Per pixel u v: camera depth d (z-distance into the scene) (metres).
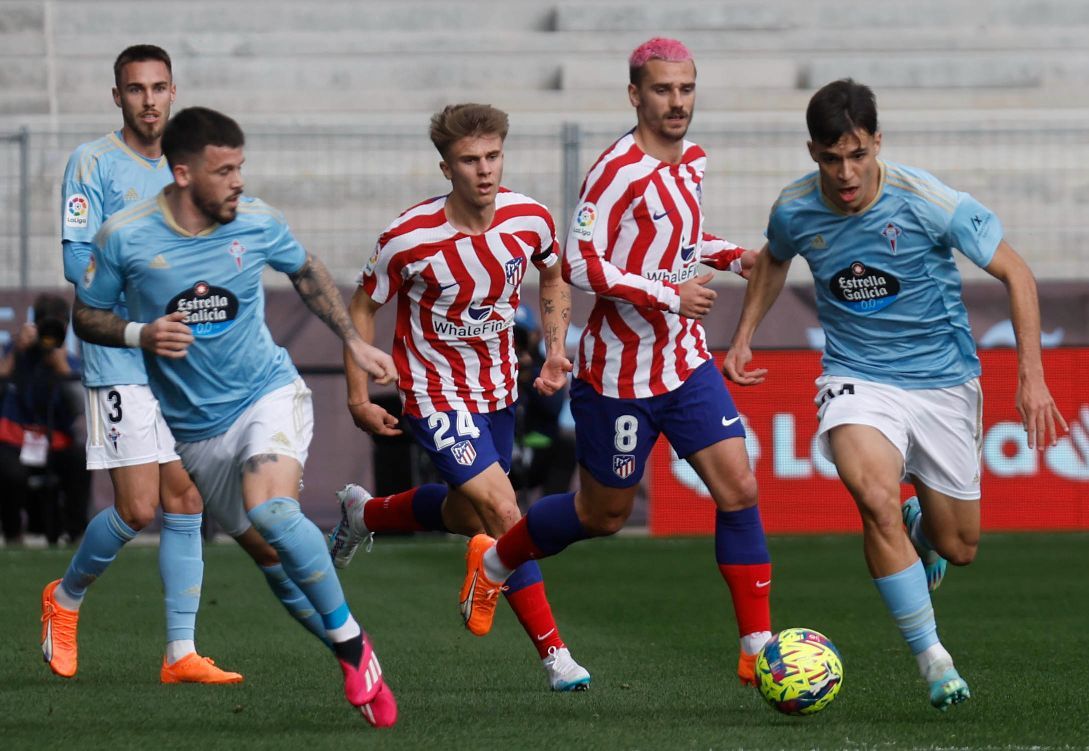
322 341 40.75
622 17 61.72
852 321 18.17
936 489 18.52
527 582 19.27
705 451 19.45
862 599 29.12
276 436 16.66
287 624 25.80
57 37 60.31
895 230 17.50
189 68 58.84
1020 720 16.59
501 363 20.41
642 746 14.88
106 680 19.97
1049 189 54.78
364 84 59.06
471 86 59.00
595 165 19.45
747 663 19.34
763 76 58.97
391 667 21.22
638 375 19.44
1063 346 40.66
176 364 16.70
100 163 21.06
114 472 19.94
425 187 53.75
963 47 60.75
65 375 38.44
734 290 41.19
